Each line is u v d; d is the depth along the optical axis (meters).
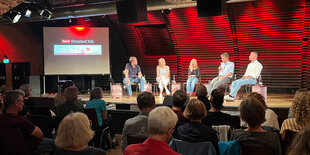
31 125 3.22
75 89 4.70
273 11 9.13
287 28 9.16
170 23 10.61
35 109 5.16
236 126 4.33
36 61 12.64
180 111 3.89
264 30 9.46
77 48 10.70
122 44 11.70
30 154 3.32
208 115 3.56
